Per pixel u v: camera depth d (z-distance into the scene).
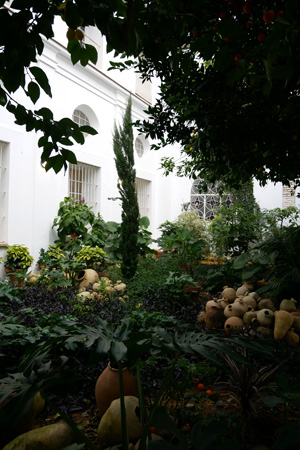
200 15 1.21
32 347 1.49
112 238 8.09
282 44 0.92
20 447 1.77
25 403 1.24
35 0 1.02
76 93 7.81
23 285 5.88
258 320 3.43
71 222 7.16
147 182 11.09
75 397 2.49
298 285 4.06
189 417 1.87
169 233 8.70
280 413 2.17
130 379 2.26
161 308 4.58
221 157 2.97
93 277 6.22
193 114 2.30
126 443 1.42
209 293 5.82
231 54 1.05
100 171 8.63
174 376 2.70
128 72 9.64
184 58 1.17
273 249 4.71
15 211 6.43
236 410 2.22
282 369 2.66
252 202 9.03
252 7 1.22
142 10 1.02
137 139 10.67
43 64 6.84
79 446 1.61
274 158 2.84
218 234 7.60
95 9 1.00
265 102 2.12
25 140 6.64
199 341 1.60
